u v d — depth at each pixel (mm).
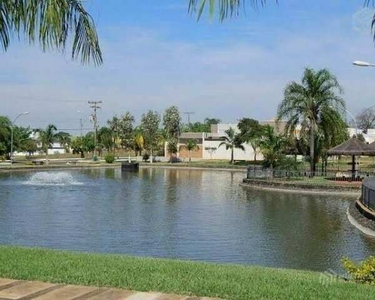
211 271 6348
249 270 6746
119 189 35219
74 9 5410
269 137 42844
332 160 75625
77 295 5031
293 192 33344
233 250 13320
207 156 85438
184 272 6184
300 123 41375
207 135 89875
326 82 40938
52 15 5094
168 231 16609
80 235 15664
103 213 21547
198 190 34781
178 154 86812
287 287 5484
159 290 5238
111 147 98125
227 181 44438
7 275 5793
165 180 45500
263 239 15133
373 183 21359
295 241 14766
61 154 109188
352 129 71938
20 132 83625
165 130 85875
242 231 16734
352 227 17828
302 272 7156
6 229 16797
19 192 32281
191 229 17109
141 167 69688
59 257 7074
